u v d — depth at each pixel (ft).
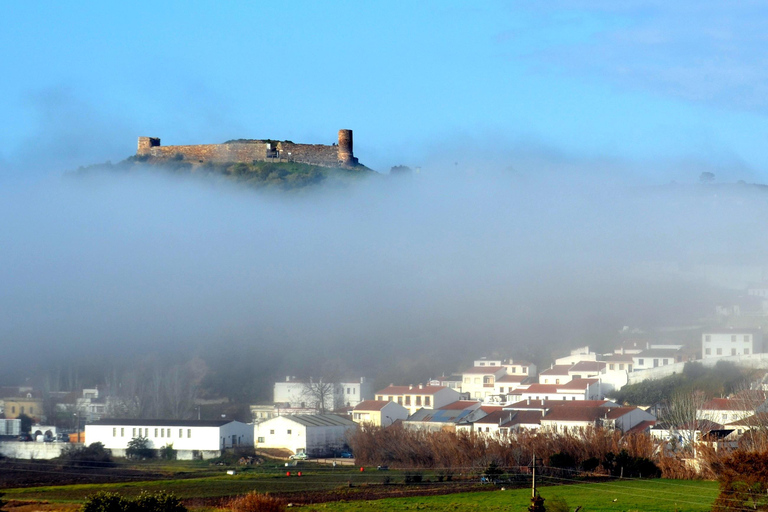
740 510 525.34
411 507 602.85
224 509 579.89
